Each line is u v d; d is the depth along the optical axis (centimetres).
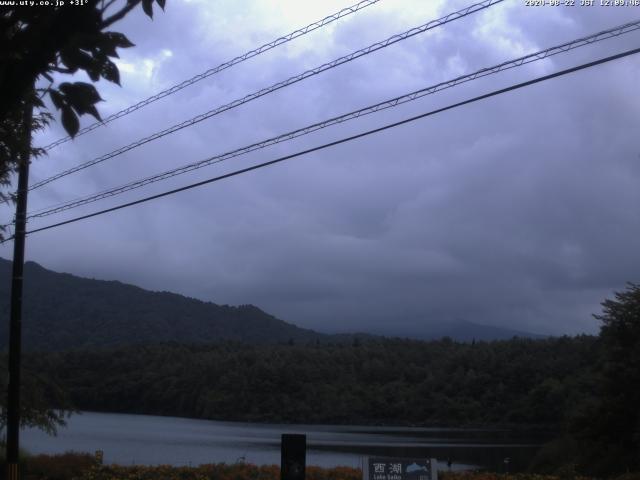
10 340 1695
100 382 13625
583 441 3578
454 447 7219
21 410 2383
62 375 13662
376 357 14462
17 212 1712
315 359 14000
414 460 1165
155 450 5594
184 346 16575
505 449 6969
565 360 11156
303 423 12419
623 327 3569
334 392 12900
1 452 2014
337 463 4600
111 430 8769
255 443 6919
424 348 15200
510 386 11731
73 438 6988
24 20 367
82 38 378
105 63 392
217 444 6644
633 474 2078
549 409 9769
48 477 1938
